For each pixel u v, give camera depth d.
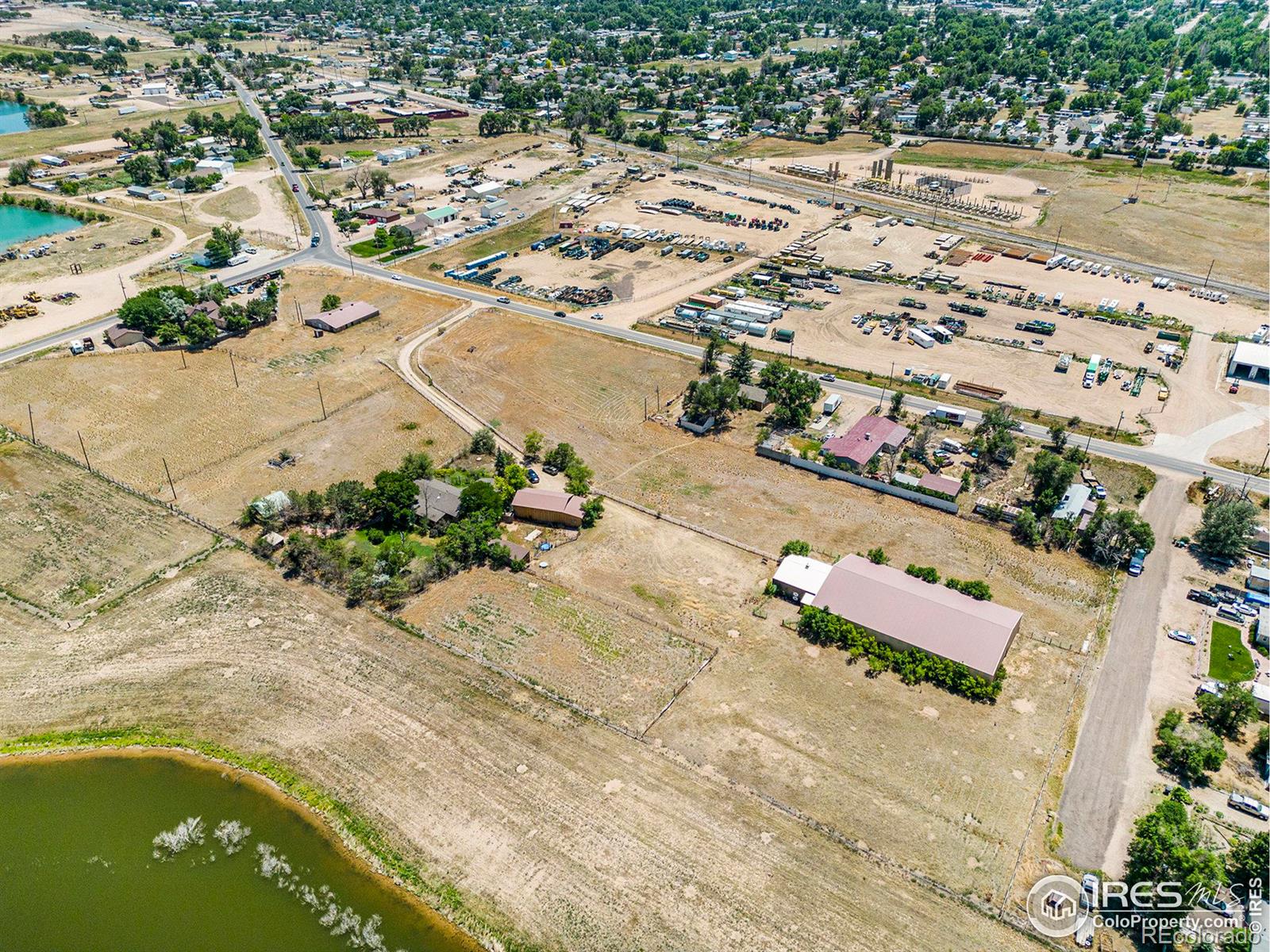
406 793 73.31
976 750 76.75
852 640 87.12
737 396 133.12
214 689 84.50
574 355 156.12
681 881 65.75
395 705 81.94
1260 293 177.00
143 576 100.44
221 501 113.75
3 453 123.81
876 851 68.06
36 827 72.12
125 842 70.81
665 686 84.00
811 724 79.56
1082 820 70.38
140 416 134.50
